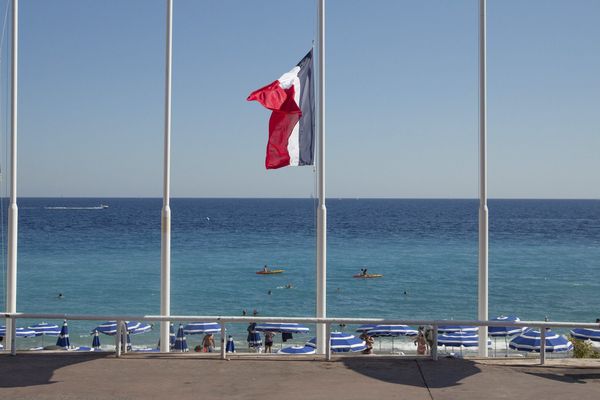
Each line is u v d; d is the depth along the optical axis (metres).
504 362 11.65
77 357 11.83
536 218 194.12
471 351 31.94
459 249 91.56
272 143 14.06
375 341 35.53
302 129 14.05
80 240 102.38
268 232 124.38
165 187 13.74
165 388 9.95
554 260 78.69
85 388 9.94
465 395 9.61
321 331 13.65
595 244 101.19
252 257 80.38
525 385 10.14
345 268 70.06
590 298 52.00
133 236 111.50
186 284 58.31
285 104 13.90
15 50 14.05
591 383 10.28
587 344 26.22
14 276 13.77
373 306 48.72
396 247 94.50
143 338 35.06
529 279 62.16
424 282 60.06
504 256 83.19
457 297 52.22
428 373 10.85
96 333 29.95
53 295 51.62
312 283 59.47
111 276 62.06
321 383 10.23
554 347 24.97
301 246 95.50
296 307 48.38
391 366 11.30
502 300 51.12
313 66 14.21
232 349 27.66
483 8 13.59
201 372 10.86
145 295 52.00
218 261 76.00
